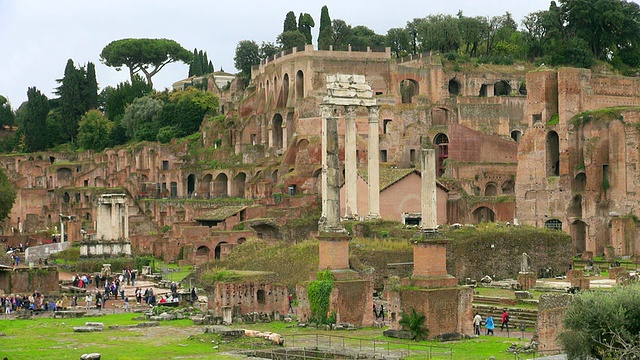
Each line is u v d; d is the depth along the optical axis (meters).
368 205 151.50
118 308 104.44
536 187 163.12
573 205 159.75
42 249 155.50
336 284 87.81
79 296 115.69
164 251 155.00
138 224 177.62
